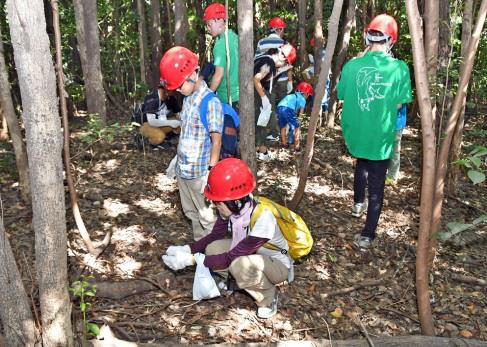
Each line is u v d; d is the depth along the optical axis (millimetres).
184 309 3217
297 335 3043
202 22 8695
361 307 3369
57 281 2225
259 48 5352
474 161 2240
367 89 3770
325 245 4164
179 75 3160
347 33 7641
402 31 8211
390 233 4414
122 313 3131
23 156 4434
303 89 6605
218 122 3268
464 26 4367
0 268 2230
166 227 4344
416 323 3236
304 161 4230
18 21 1835
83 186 5145
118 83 10172
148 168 5852
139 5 9328
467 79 2566
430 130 2312
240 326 3090
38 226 2121
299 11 8477
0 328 2811
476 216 4832
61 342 2312
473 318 3303
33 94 1926
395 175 5488
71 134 7172
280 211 3059
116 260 3758
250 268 2971
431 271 3830
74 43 9336
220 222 3277
